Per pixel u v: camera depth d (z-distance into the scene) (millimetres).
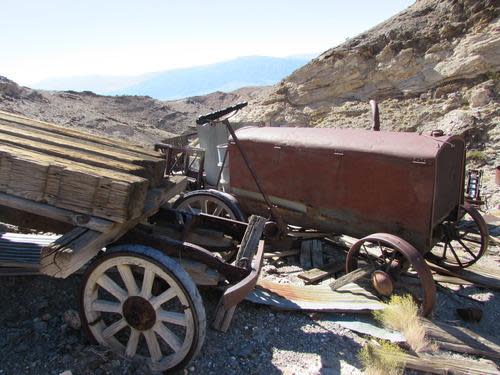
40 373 3158
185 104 73500
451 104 20297
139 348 3660
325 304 4770
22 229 5668
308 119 25484
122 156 3953
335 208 5805
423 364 3883
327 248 6961
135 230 3748
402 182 5188
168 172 9086
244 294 3510
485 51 20719
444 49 22469
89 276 3387
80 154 3682
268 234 5664
